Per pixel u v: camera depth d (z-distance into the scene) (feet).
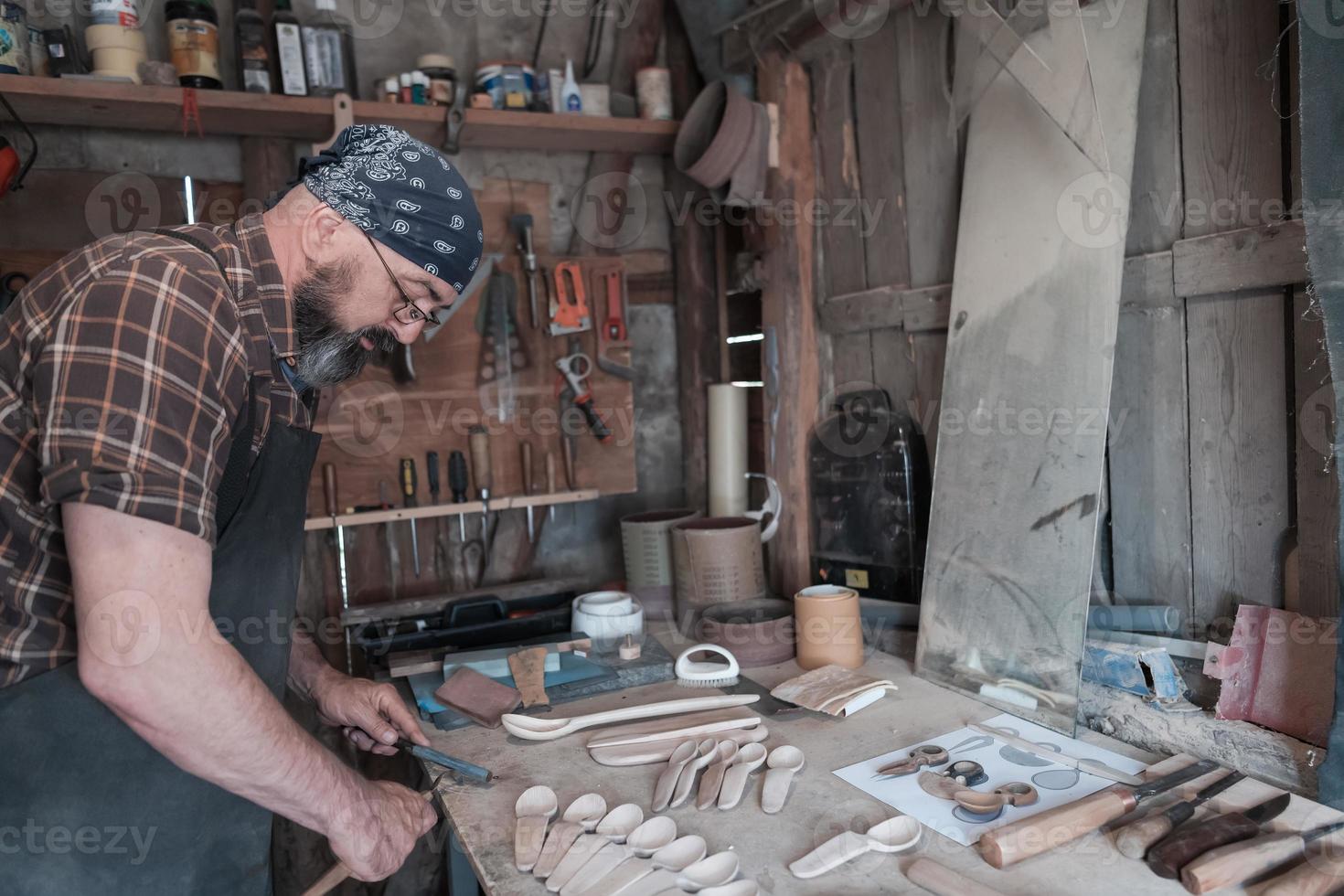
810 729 4.91
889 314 6.67
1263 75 4.27
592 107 7.83
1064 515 4.82
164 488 2.92
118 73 6.32
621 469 8.42
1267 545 4.46
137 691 2.86
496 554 8.52
